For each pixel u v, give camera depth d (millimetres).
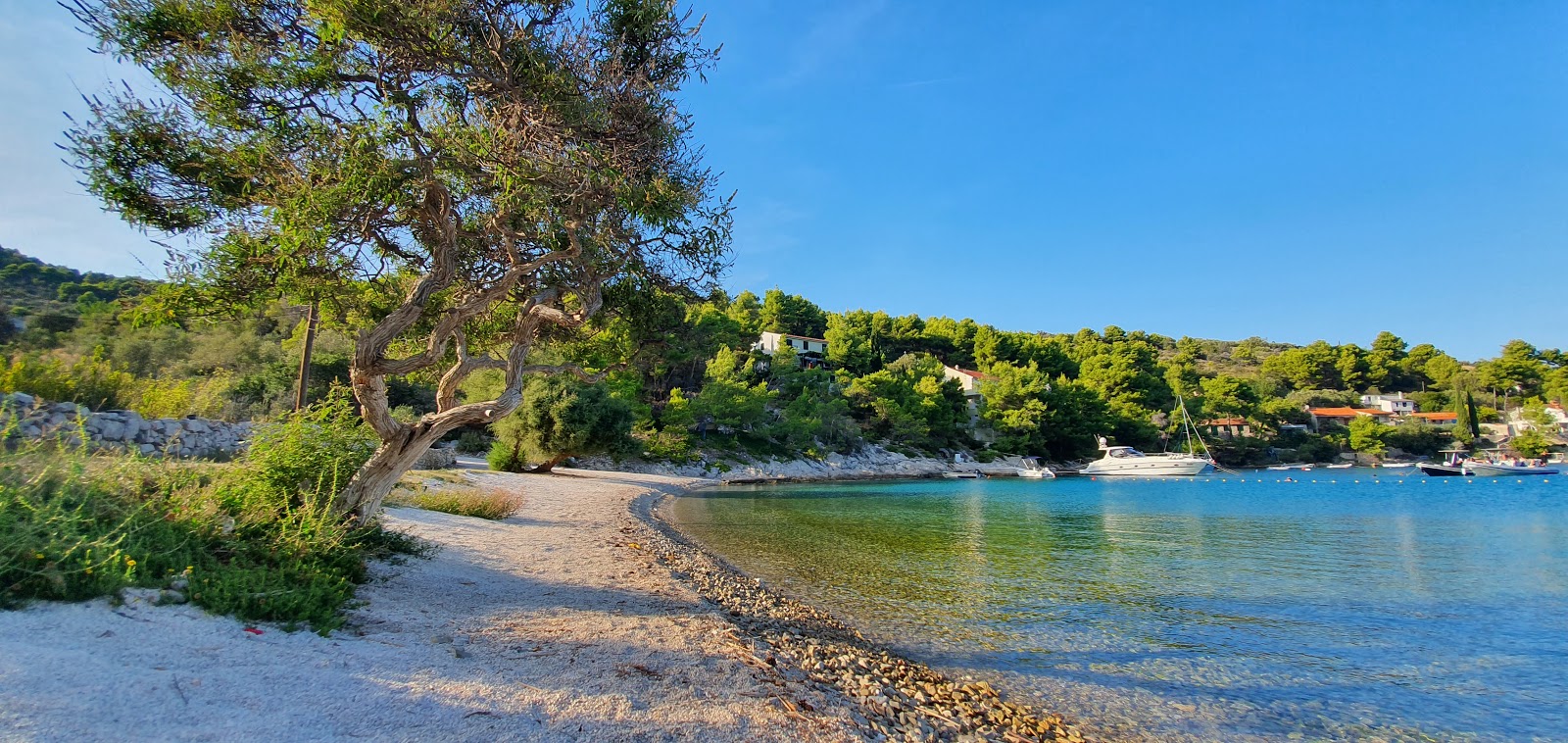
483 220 9922
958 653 9898
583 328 12617
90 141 7684
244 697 3990
